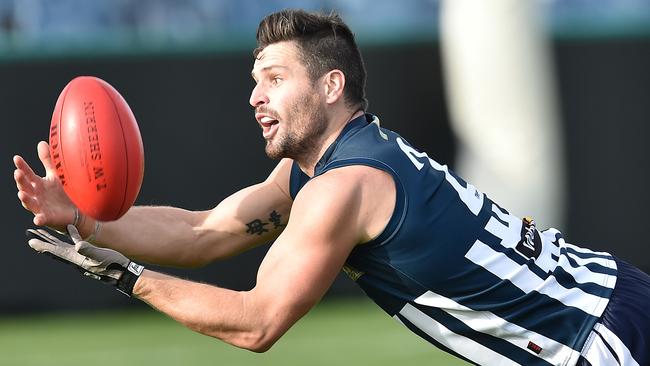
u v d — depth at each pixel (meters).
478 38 31.91
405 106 31.97
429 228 12.11
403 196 12.05
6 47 30.28
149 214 14.05
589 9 32.28
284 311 11.80
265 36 12.73
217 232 14.18
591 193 32.25
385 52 31.88
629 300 12.57
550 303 12.40
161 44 30.91
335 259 11.91
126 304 31.50
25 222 30.34
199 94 30.92
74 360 24.78
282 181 14.07
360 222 11.94
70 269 30.95
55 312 30.94
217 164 30.92
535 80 32.19
